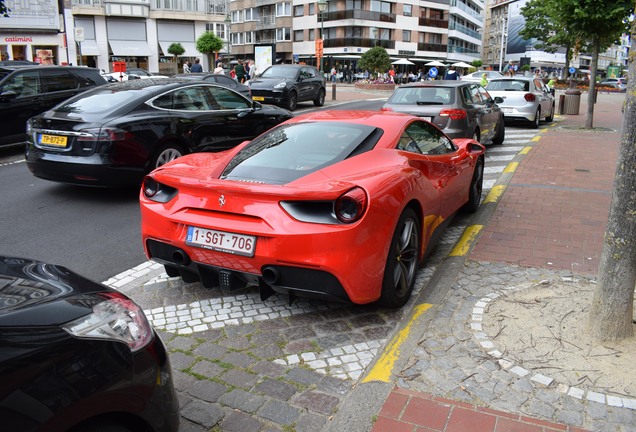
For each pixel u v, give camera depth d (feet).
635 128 10.11
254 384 10.15
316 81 74.13
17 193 25.50
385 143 14.08
